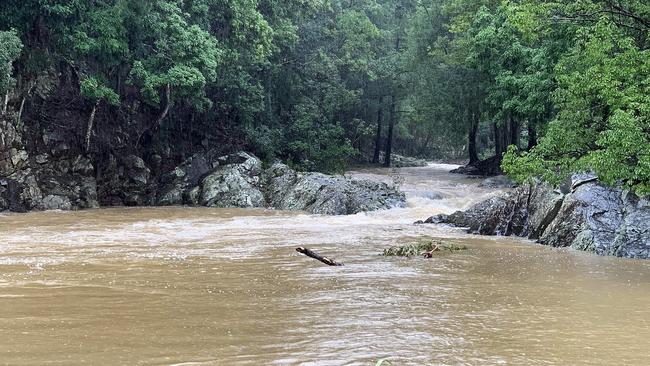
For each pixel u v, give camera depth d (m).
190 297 9.21
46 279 10.62
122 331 7.18
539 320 7.84
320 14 45.56
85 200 26.91
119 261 12.77
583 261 13.21
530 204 18.12
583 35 15.43
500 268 12.20
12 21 24.72
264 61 35.50
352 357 6.16
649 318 8.02
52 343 6.66
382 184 27.36
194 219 22.88
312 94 42.16
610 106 13.03
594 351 6.46
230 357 6.14
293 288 9.96
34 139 26.14
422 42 42.62
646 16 14.39
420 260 13.16
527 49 29.03
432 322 7.70
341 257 13.52
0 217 22.33
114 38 26.05
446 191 29.50
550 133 13.46
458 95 39.25
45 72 26.91
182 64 27.31
